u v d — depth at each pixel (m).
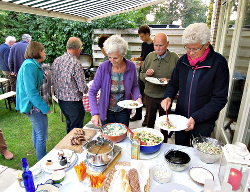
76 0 3.06
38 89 2.01
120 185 1.00
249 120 1.78
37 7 2.98
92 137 1.55
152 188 1.07
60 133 3.31
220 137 2.69
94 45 5.43
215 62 1.42
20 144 2.96
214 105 1.45
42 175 1.15
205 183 0.99
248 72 1.79
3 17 5.66
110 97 1.78
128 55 4.98
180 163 1.17
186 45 1.40
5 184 2.05
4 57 4.48
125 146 1.42
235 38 2.35
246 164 0.98
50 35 5.84
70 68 2.26
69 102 2.41
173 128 1.43
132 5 4.12
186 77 1.56
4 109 4.35
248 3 2.04
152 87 2.55
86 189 1.03
